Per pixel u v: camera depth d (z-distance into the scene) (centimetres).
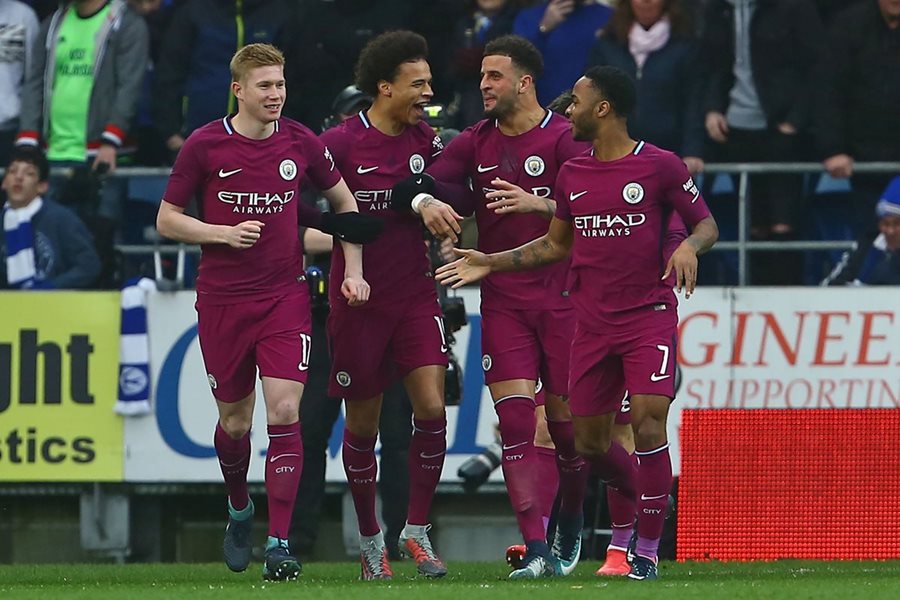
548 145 2722
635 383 2544
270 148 2630
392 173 2755
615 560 2802
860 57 3816
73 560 3828
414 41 2728
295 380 2617
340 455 3694
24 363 3741
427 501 2827
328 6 3800
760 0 3816
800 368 3669
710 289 3678
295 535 3444
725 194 3938
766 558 3419
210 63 3928
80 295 3738
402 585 2453
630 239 2547
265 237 2630
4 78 4084
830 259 3950
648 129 3797
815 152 3881
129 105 3944
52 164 3975
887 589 2306
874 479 3422
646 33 3797
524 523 2650
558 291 2717
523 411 2673
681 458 3425
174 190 2630
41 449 3731
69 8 4003
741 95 3828
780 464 3428
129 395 3716
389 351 2809
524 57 2712
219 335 2653
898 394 3653
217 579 2803
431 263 3047
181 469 3728
